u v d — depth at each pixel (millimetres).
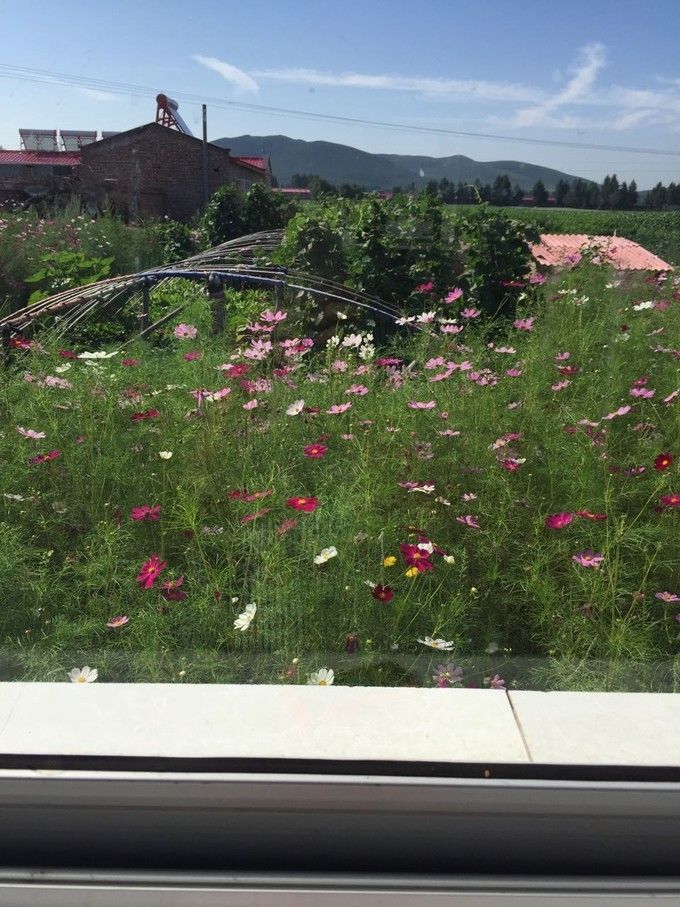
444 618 2297
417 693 1413
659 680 2016
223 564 2592
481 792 1212
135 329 6633
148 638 2189
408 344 5184
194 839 1229
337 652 2162
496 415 3547
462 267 6395
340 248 6645
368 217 6477
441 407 3574
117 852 1232
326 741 1270
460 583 2480
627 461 3160
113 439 3340
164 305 7430
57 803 1214
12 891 1197
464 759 1227
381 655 2143
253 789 1206
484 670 2123
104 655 2135
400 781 1209
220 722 1315
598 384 3922
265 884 1202
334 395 3795
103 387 3742
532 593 2416
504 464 2969
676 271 5922
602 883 1222
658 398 3795
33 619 2334
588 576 2389
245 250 8961
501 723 1328
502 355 4535
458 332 4746
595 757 1243
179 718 1324
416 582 2455
